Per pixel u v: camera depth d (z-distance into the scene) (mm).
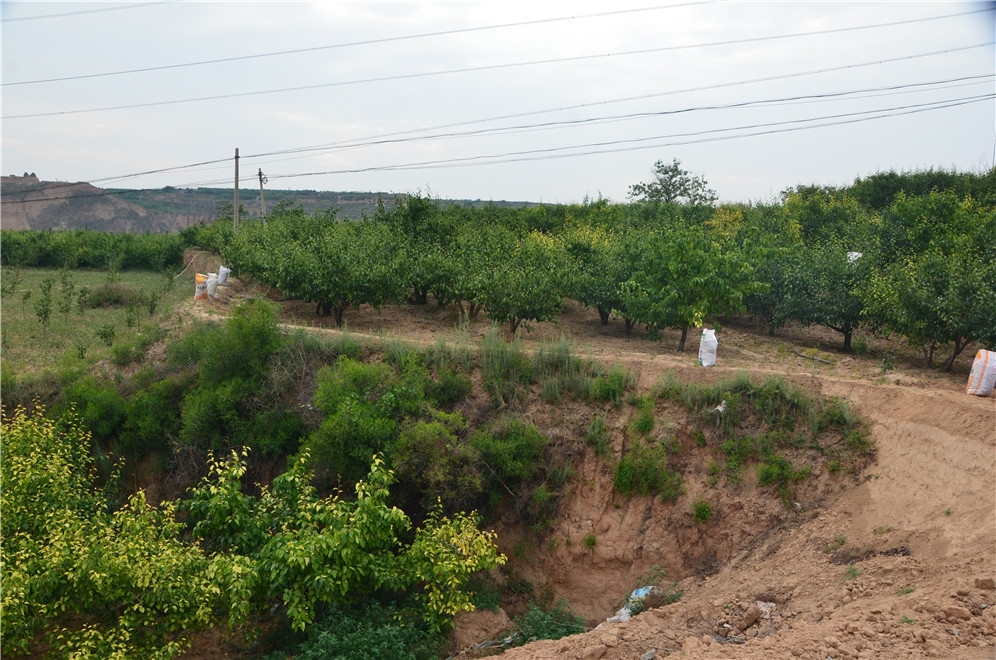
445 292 18469
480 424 12914
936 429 10391
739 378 12391
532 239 22312
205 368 13922
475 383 13742
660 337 16656
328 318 18797
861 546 9438
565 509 12094
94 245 36750
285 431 13195
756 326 19719
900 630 6941
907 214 20578
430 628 9992
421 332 17422
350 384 12695
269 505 10367
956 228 18953
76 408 14031
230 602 8734
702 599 9570
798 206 27281
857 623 7270
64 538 8719
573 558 11758
